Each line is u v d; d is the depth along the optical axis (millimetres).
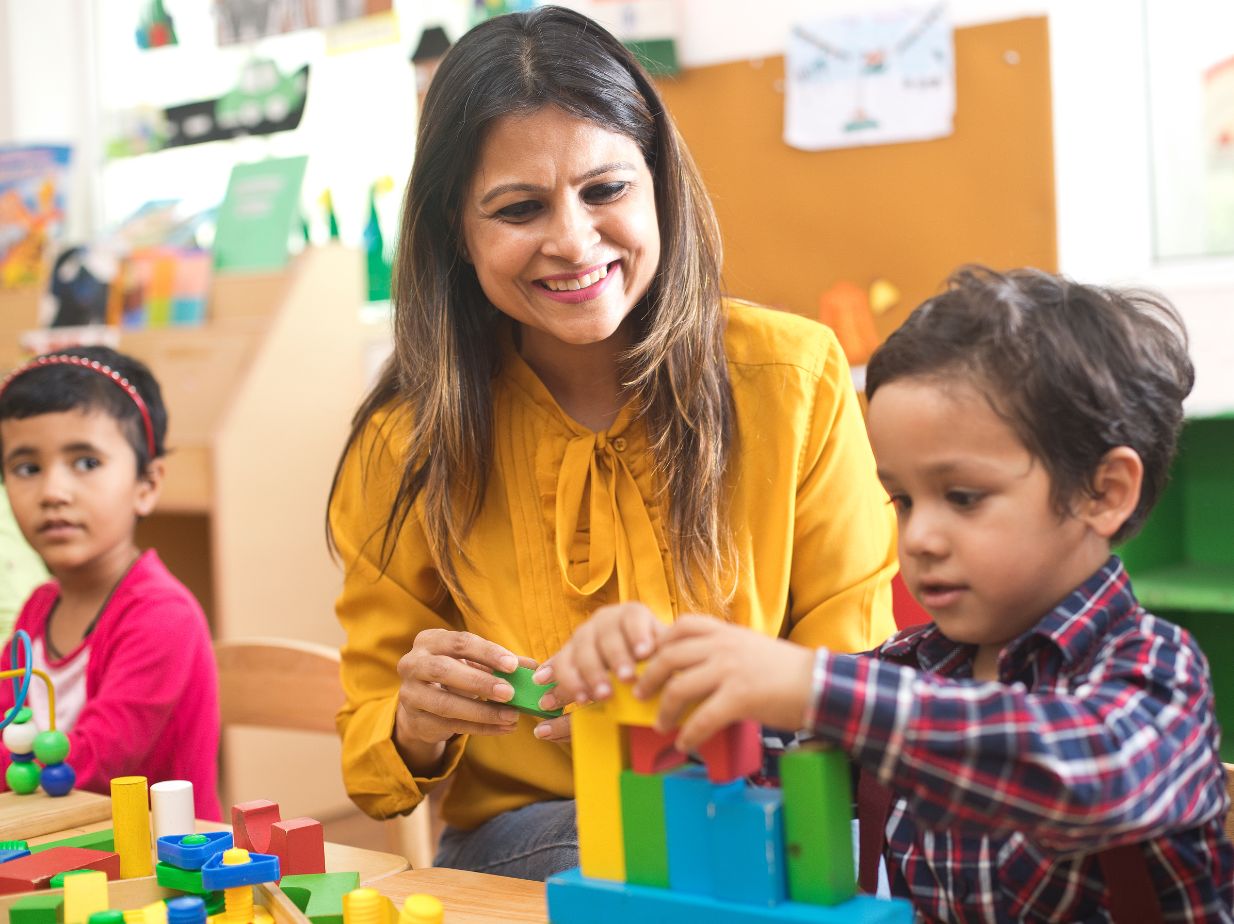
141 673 1478
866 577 1288
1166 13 2230
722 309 1295
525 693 1048
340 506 1379
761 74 2447
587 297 1192
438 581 1347
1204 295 2162
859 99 2373
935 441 795
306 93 3119
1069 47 2277
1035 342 786
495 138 1174
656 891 739
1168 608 1883
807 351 1295
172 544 2908
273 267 2883
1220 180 2221
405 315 1302
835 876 708
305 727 1588
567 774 1277
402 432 1331
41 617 1633
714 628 720
